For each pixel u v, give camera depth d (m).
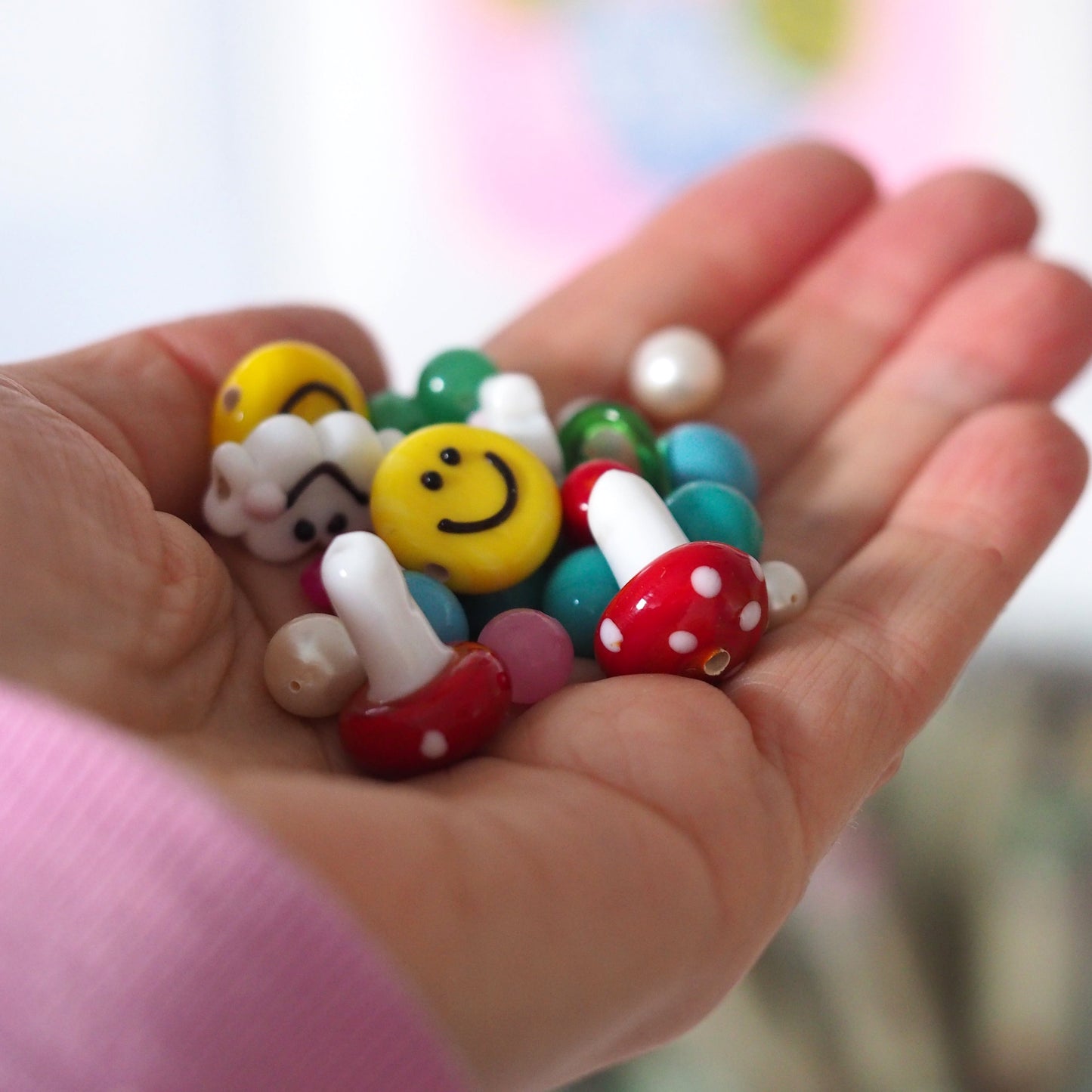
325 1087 0.17
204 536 0.22
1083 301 0.25
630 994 0.17
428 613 0.20
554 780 0.18
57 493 0.19
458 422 0.23
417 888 0.17
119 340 0.22
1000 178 0.27
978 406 0.25
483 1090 0.17
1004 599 0.22
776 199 0.27
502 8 0.38
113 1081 0.16
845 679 0.20
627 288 0.26
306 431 0.21
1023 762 0.28
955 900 0.27
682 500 0.21
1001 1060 0.26
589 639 0.21
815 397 0.25
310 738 0.20
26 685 0.18
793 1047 0.26
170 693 0.19
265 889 0.16
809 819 0.19
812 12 0.38
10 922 0.17
